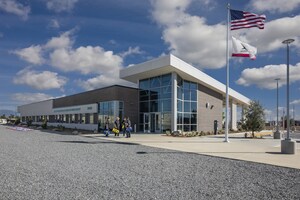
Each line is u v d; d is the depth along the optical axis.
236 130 45.81
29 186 7.16
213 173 9.12
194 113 36.19
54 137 24.55
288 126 14.76
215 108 41.47
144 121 35.12
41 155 12.73
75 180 7.89
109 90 35.12
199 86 37.66
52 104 57.78
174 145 18.25
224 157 12.72
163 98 32.47
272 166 10.56
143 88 35.78
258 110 29.53
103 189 6.98
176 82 31.42
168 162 11.23
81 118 43.31
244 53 20.73
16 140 20.81
